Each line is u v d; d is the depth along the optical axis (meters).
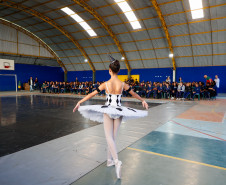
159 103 11.55
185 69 21.19
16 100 12.79
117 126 2.38
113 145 2.28
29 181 2.22
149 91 15.50
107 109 2.22
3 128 5.10
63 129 5.02
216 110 8.09
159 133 4.39
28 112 7.80
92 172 2.47
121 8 17.28
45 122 5.89
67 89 22.00
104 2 16.80
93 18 19.41
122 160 2.85
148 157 2.96
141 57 22.75
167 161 2.81
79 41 24.34
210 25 16.50
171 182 2.21
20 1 17.72
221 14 15.34
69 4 17.61
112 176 2.36
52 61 29.34
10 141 3.95
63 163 2.72
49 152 3.16
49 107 9.38
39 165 2.66
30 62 26.92
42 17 20.61
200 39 18.03
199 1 14.89
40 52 27.53
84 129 4.73
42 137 4.25
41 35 25.83
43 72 28.75
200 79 20.44
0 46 23.14
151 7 16.42
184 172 2.47
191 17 16.38
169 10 16.27
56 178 2.29
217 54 18.52
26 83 26.12
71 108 9.04
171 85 15.45
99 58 25.66
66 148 3.35
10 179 2.26
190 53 19.70
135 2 16.22
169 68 22.08
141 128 4.85
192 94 13.80
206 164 2.71
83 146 3.46
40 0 17.31
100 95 17.83
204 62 19.83
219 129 4.79
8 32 23.73
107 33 21.31
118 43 22.03
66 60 29.09
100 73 27.05
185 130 4.68
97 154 3.07
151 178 2.31
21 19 22.41
